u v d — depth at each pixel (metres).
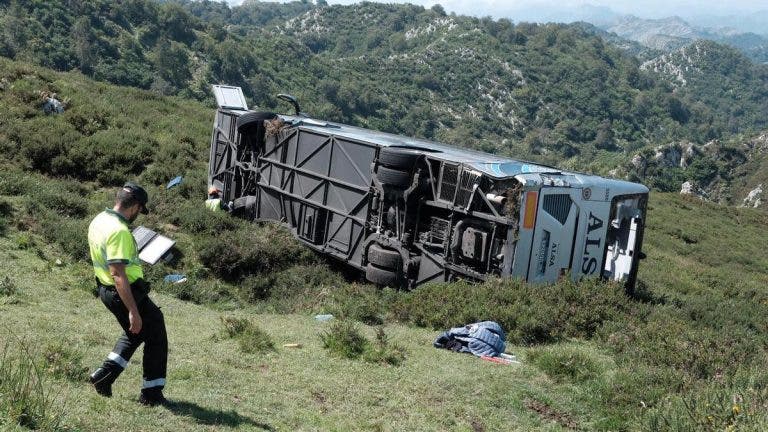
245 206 17.55
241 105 20.36
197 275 13.68
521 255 11.85
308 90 153.88
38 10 115.00
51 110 22.33
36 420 4.21
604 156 191.38
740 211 49.28
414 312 10.60
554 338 9.73
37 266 11.16
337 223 14.96
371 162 13.99
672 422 5.92
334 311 11.18
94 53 113.81
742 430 5.36
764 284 28.33
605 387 7.36
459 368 7.95
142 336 5.21
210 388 6.27
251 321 9.84
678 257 30.25
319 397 6.62
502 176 11.77
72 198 15.69
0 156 18.20
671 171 148.38
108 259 4.89
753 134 156.88
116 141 21.38
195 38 144.38
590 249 13.32
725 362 8.59
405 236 13.23
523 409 6.92
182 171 21.23
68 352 6.12
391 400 6.80
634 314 11.20
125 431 4.59
